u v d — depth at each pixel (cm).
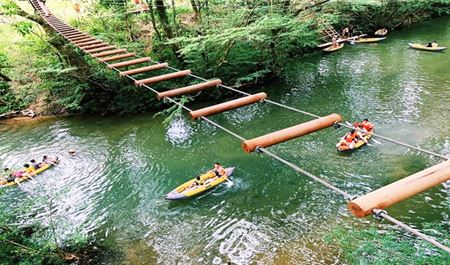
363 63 2358
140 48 2141
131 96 2009
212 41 1847
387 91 1884
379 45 2714
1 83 2109
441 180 299
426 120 1540
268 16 1908
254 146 439
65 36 1527
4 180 1434
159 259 995
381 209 284
